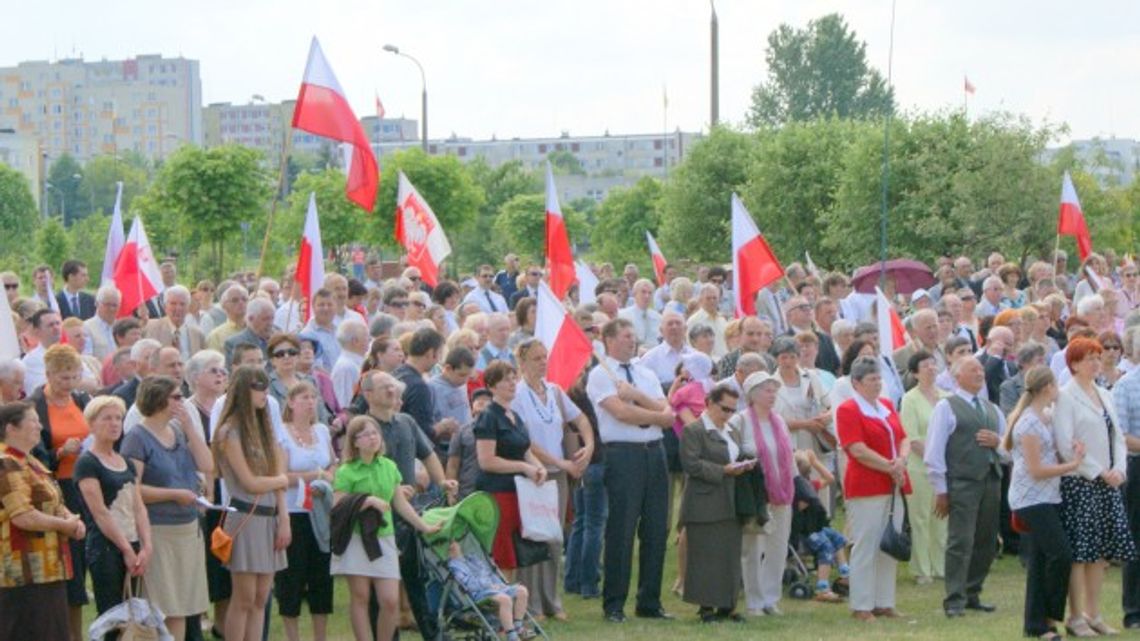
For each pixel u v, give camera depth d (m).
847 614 15.32
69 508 13.13
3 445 11.58
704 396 16.22
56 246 66.88
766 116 114.94
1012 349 18.47
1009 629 14.38
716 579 14.90
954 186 46.34
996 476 15.33
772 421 15.32
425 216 23.20
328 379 15.59
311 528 13.23
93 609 15.18
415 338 14.89
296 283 17.73
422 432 13.95
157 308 21.97
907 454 15.24
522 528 13.92
